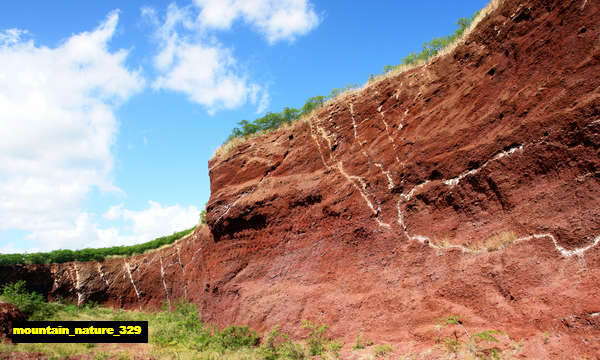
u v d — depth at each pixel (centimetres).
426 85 1191
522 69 905
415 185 1026
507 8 1029
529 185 764
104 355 1130
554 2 886
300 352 887
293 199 1386
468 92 1030
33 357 1091
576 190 674
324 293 1062
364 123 1335
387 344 771
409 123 1157
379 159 1178
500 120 891
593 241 605
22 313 1525
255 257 1409
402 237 985
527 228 721
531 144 781
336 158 1355
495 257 736
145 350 1200
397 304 851
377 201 1103
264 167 1638
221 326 1322
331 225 1205
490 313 671
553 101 777
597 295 541
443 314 743
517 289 661
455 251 832
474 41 1109
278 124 1875
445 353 640
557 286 606
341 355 808
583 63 755
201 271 1864
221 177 1812
